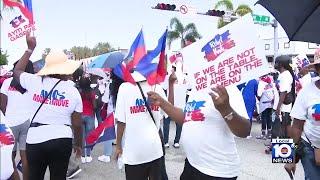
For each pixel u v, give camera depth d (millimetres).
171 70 5832
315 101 3588
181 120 3547
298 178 6594
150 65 4328
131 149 4379
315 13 3285
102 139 6305
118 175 7086
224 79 2965
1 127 2455
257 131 11445
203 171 3148
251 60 2893
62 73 4504
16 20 4211
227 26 2959
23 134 5457
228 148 3143
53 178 4613
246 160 7934
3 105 5371
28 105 5422
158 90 4371
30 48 4438
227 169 3139
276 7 3326
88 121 7527
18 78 4496
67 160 4648
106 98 8438
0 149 2395
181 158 8281
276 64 7676
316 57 3590
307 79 7332
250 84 3342
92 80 8844
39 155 4477
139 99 4355
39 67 5906
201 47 3031
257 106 10656
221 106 2854
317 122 3615
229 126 2959
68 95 4578
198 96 3207
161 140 4488
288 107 7426
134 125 4367
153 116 4402
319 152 3682
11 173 2455
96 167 7648
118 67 4887
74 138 5047
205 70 3016
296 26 3334
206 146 3129
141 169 4395
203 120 3148
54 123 4496
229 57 2949
